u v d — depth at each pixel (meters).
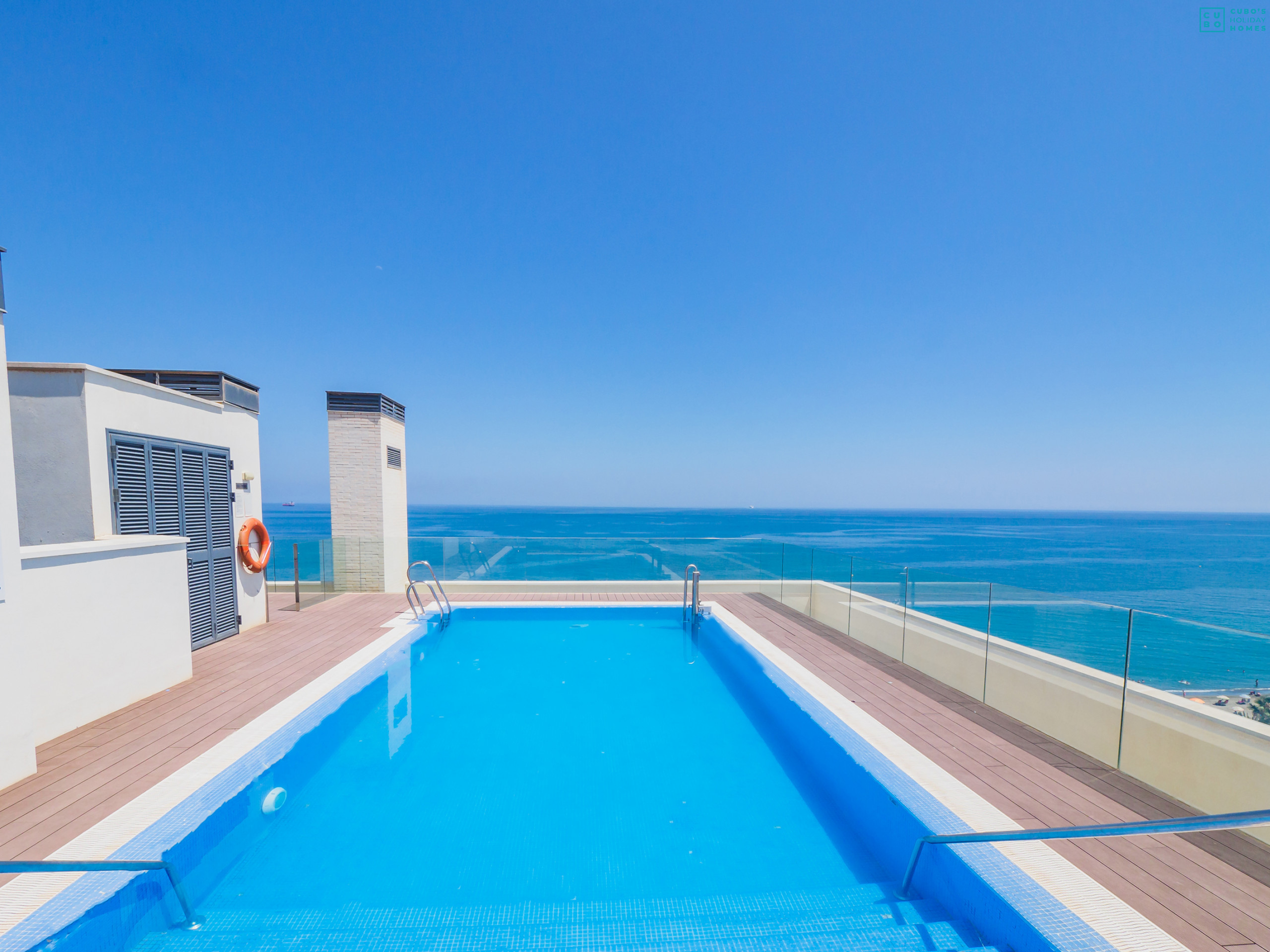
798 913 2.41
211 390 5.94
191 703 4.04
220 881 2.73
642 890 2.67
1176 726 2.89
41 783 2.90
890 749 3.41
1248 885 2.15
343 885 2.70
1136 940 1.88
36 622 3.32
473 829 3.16
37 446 4.16
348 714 4.57
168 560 4.38
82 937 1.97
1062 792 2.92
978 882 2.21
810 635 6.37
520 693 5.38
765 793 3.59
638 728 4.59
